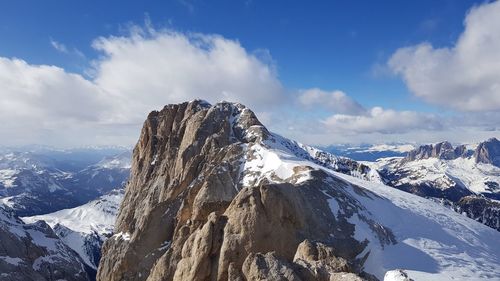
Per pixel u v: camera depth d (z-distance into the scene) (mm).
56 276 167625
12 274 147125
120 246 119625
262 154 111188
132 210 140625
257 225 71438
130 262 97062
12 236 166125
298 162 105688
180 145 147625
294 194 79188
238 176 104938
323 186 89938
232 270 63031
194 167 120625
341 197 88438
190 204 99188
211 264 69438
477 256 79500
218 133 134250
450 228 92562
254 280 54656
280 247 70938
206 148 129375
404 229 86188
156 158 153375
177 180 124938
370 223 82750
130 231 126562
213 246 70812
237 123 142875
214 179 96938
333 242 73375
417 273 67500
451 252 78875
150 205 131750
